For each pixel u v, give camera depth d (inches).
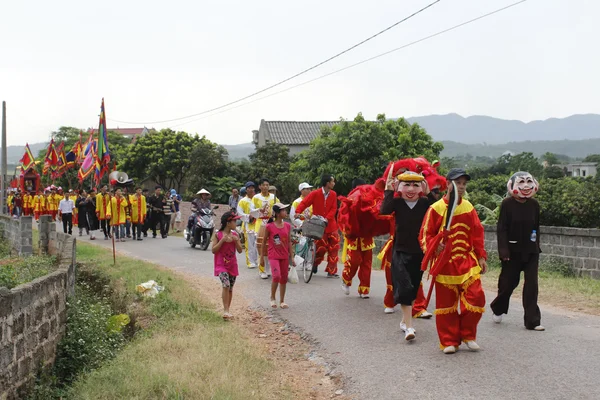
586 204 636.1
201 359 283.3
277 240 406.0
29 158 1549.0
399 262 312.7
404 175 309.9
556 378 242.8
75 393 264.1
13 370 257.8
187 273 585.3
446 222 280.5
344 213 412.8
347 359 292.2
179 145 1809.8
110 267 620.4
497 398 226.8
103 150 705.0
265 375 277.3
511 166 1322.6
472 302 279.6
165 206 1007.0
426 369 265.0
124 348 337.1
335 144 965.8
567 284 467.2
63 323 340.2
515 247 326.3
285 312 398.3
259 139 1831.9
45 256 687.1
